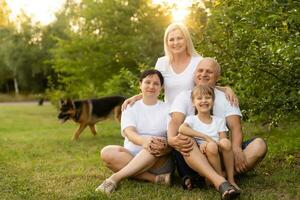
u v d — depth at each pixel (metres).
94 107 10.16
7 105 28.73
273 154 5.95
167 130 4.77
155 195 4.47
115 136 10.18
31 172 5.84
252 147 4.69
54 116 18.42
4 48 34.78
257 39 5.04
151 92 4.97
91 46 15.88
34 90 36.34
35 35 33.88
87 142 9.10
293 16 4.61
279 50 4.74
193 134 4.49
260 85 5.20
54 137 10.17
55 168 6.09
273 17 4.79
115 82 13.31
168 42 5.02
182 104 4.76
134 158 4.77
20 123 15.10
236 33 5.22
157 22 14.75
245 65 5.09
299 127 6.18
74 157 7.08
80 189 4.83
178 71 5.04
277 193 4.48
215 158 4.39
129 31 15.39
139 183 4.87
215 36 5.53
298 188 4.62
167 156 4.82
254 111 5.26
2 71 40.12
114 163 4.93
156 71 5.00
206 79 4.82
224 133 4.59
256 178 5.02
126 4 15.29
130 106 5.02
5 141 9.38
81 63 15.99
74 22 16.55
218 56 5.41
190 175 4.67
